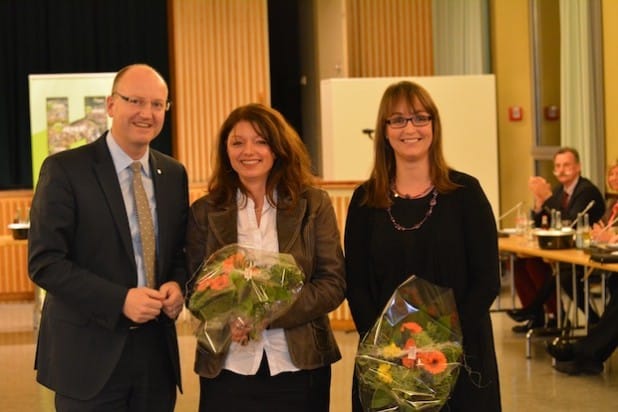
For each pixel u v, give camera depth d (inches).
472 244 119.5
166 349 124.5
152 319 122.2
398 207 121.7
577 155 275.6
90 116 362.0
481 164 374.6
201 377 121.7
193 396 220.7
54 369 121.3
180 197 126.5
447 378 108.3
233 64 405.7
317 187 126.1
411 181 122.7
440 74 413.1
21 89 402.0
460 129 373.1
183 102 402.6
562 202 277.4
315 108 435.2
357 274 122.7
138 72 121.4
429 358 108.0
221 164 123.6
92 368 119.5
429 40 410.9
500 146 395.9
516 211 394.3
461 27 404.5
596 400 208.2
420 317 110.7
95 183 120.6
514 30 393.4
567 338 235.9
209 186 125.2
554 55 370.0
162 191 124.4
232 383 118.3
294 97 460.1
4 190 398.9
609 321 227.6
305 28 446.0
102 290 116.0
